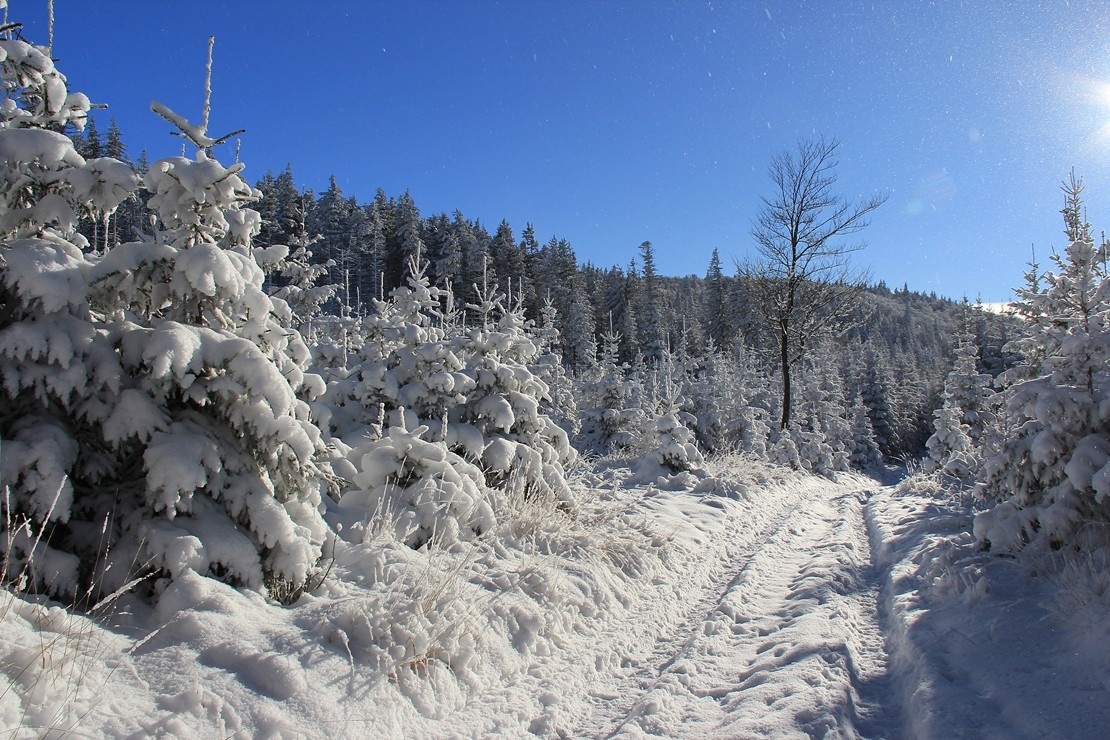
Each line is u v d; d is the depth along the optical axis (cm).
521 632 513
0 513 341
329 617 411
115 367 392
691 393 2875
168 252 423
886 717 443
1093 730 352
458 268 5606
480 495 700
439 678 410
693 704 465
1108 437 639
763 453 2564
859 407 4503
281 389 429
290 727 312
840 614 640
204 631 352
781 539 1052
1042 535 646
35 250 378
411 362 933
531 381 979
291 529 437
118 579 374
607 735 423
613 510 938
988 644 490
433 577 502
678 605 714
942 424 2653
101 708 277
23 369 361
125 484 415
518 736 404
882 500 1457
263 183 5566
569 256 6862
